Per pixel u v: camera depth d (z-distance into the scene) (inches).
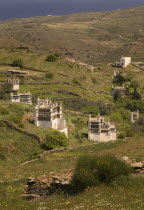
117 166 2362.2
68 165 3250.5
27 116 5108.3
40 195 2332.7
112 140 4778.5
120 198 1998.0
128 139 4717.0
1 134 4303.6
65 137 4429.1
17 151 4010.8
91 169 2364.7
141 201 1920.5
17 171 3174.2
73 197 2145.7
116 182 2247.8
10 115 4916.3
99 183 2289.6
